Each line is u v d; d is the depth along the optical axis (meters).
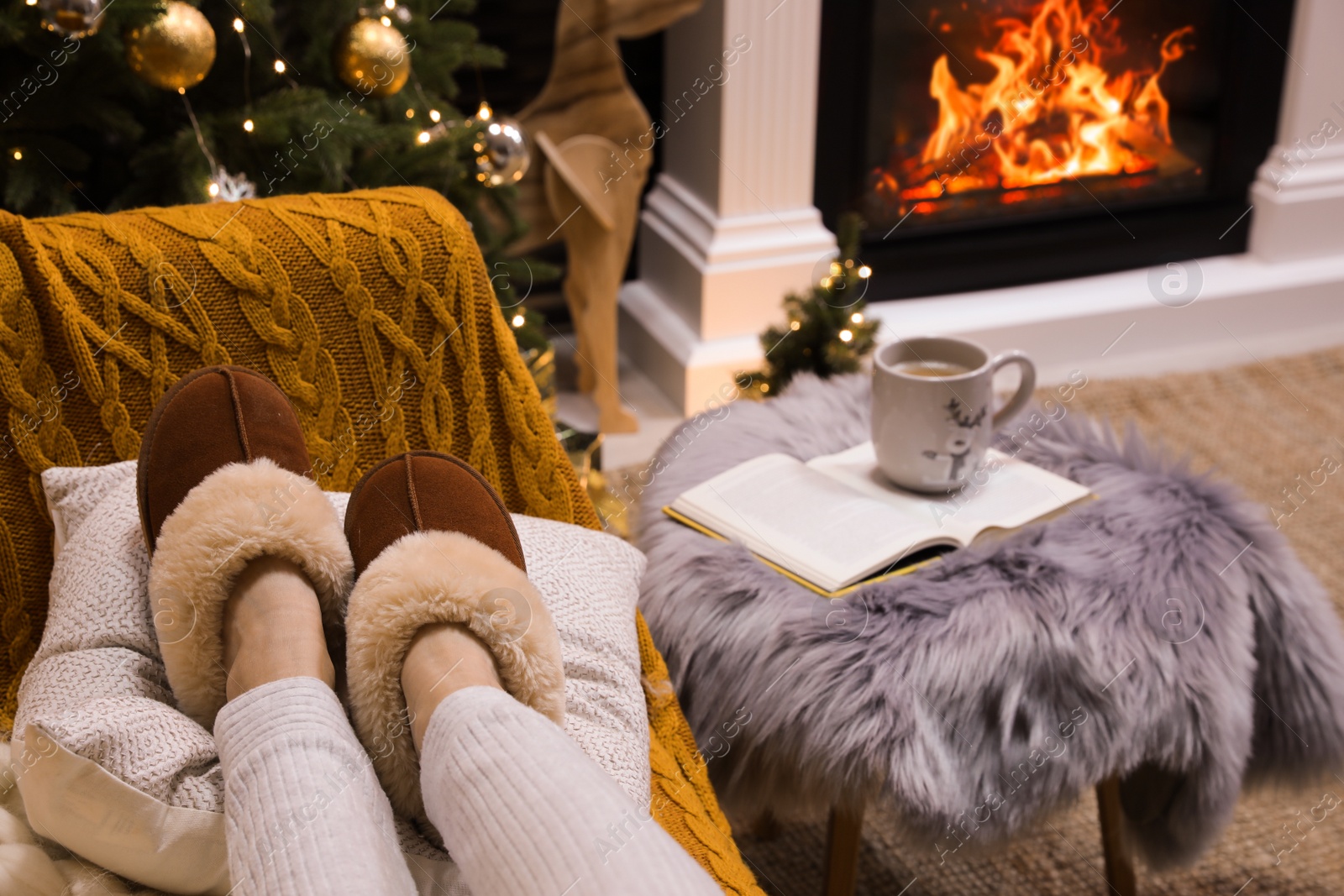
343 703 0.68
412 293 0.87
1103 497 0.97
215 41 1.21
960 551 0.89
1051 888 1.17
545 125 1.75
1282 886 1.18
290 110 1.19
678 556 0.92
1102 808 1.04
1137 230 2.30
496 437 0.92
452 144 1.30
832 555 0.90
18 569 0.79
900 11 2.03
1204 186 2.30
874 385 0.96
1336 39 2.18
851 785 0.84
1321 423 2.04
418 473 0.77
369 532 0.74
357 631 0.65
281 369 0.84
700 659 0.89
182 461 0.73
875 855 1.20
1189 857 1.00
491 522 0.76
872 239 2.18
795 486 0.98
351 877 0.52
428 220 0.89
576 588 0.78
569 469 0.94
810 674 0.84
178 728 0.62
